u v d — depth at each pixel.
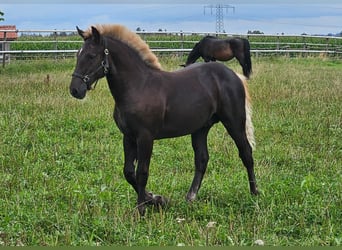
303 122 11.98
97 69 6.50
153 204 6.91
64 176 8.20
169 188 7.76
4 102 13.27
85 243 5.57
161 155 9.46
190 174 8.51
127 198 7.14
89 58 6.47
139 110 6.55
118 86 6.59
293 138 10.77
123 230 5.96
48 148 9.67
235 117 7.36
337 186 7.50
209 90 7.14
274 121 12.05
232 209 6.73
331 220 6.25
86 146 9.84
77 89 6.44
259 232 5.91
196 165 7.46
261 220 6.21
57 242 5.61
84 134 10.77
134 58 6.71
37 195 7.16
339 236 5.82
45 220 6.16
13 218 6.23
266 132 11.19
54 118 11.77
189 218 6.39
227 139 10.49
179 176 8.30
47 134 10.62
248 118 7.55
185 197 7.29
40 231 5.95
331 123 11.88
